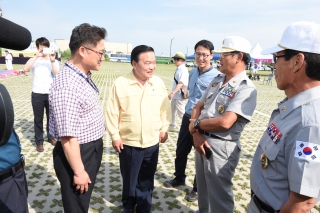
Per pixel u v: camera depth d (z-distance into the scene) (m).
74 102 1.91
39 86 4.60
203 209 2.91
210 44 3.27
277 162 1.47
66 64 2.04
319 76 1.35
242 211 3.21
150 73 2.60
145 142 2.71
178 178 3.70
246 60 2.35
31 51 31.61
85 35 1.94
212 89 2.62
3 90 0.93
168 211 3.16
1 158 1.73
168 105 3.01
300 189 1.25
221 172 2.39
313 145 1.24
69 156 1.94
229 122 2.16
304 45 1.34
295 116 1.41
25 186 2.03
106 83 15.45
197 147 2.49
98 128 2.16
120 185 3.71
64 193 2.16
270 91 15.73
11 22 1.02
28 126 6.32
